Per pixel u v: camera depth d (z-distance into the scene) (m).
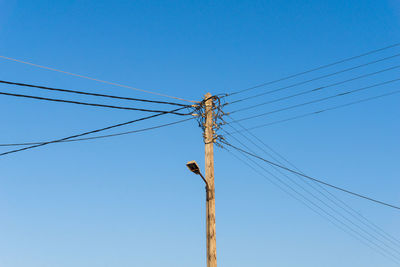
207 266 13.07
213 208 13.83
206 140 14.80
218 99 15.24
